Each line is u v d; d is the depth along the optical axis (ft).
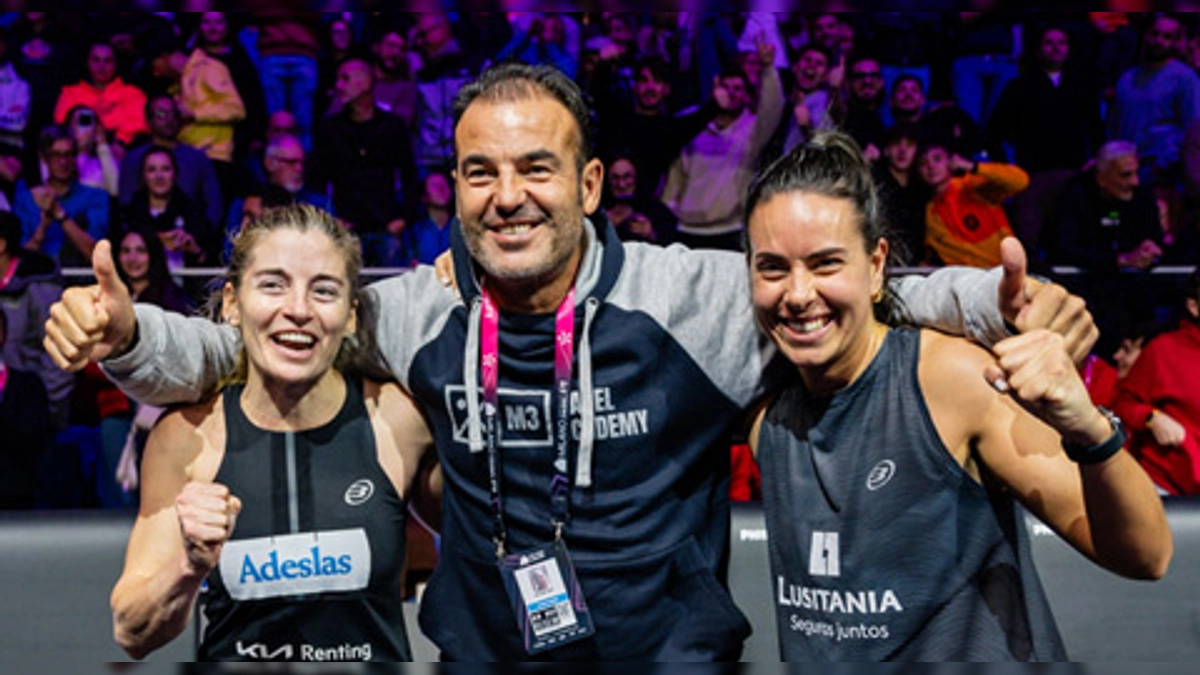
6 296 15.58
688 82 17.79
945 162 16.17
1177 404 14.02
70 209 16.99
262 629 7.68
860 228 6.75
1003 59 18.04
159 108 17.16
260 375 7.71
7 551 9.12
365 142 16.97
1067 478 6.59
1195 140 17.38
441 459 7.81
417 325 7.79
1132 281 16.51
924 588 6.76
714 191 16.81
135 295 16.11
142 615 7.00
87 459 15.43
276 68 17.88
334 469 7.76
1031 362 5.87
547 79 7.29
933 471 6.79
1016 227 16.75
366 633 7.75
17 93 17.30
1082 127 17.58
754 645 9.21
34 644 9.03
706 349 7.45
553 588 7.40
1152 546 6.42
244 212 16.98
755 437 7.56
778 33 17.63
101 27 17.65
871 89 17.17
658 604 7.47
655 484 7.47
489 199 7.10
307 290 7.45
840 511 6.93
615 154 16.87
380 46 17.69
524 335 7.47
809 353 6.81
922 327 7.23
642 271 7.59
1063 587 9.20
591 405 7.36
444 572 7.89
